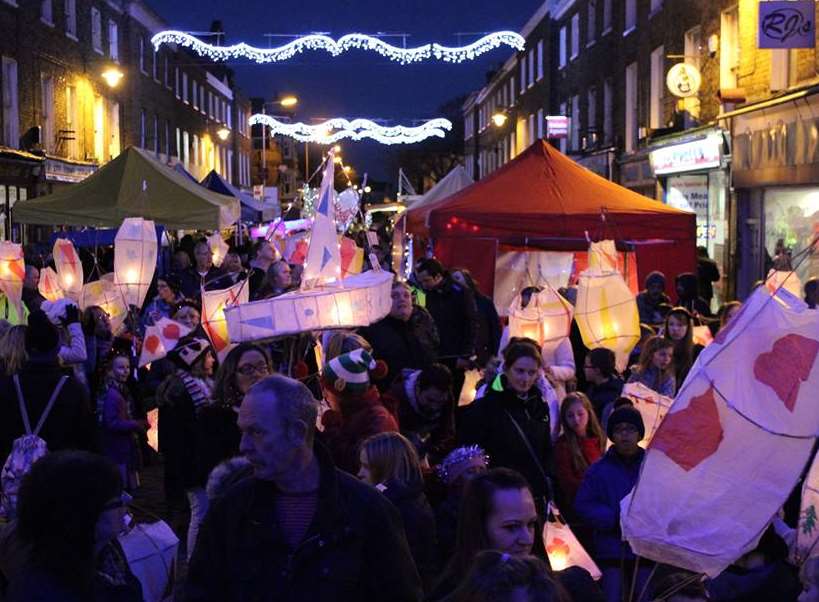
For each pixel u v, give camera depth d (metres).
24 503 3.01
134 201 15.44
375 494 3.21
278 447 3.06
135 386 9.38
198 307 9.08
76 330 7.60
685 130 21.56
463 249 12.55
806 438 3.67
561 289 11.41
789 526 5.42
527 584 2.57
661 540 3.71
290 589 3.03
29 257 16.92
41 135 25.97
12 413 5.66
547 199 12.73
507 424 5.87
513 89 47.22
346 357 5.27
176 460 6.30
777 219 17.59
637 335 8.04
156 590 4.13
